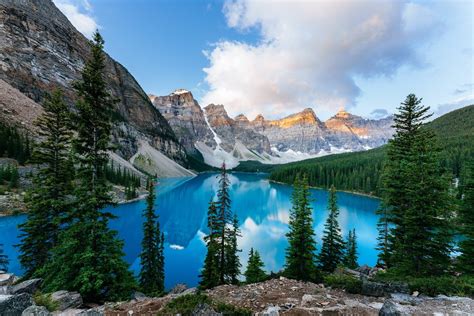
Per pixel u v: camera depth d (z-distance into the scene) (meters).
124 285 12.92
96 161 13.88
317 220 65.50
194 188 136.00
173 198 99.88
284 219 70.75
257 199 106.00
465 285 9.07
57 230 18.39
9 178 53.00
